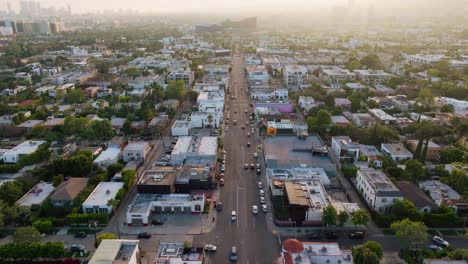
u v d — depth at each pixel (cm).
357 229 13512
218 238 13138
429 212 14125
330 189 16338
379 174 16025
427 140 18875
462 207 14412
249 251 12450
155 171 16550
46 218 13888
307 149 19425
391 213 14388
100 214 13862
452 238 13062
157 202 14600
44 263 11650
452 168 17088
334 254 10700
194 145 19738
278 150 19350
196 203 14550
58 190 15075
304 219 13738
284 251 10631
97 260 10356
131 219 13750
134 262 10994
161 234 13325
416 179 16800
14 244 11662
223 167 18438
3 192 14625
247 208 15088
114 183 16212
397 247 12531
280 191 15362
